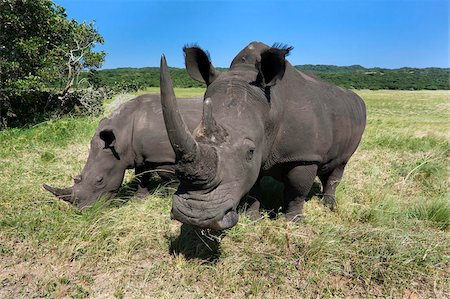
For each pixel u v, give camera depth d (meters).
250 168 3.56
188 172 2.96
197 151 2.92
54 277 3.86
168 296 3.60
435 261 4.12
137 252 4.34
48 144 9.53
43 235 4.59
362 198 6.01
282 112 4.39
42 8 13.05
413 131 13.35
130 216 4.86
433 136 11.66
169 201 5.48
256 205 5.19
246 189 3.62
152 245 4.45
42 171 7.01
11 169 7.10
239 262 4.04
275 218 5.33
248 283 3.80
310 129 4.59
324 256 4.12
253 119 3.71
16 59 12.81
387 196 5.84
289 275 3.91
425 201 5.71
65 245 4.38
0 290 3.69
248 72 4.12
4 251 4.32
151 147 5.60
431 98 47.72
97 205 5.16
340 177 6.10
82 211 5.17
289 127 4.48
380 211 5.25
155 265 4.05
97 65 15.59
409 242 4.38
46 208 5.32
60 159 7.98
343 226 4.80
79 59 15.08
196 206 3.13
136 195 6.12
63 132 10.77
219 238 4.29
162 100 2.73
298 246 4.38
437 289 3.74
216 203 3.14
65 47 14.57
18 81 12.38
